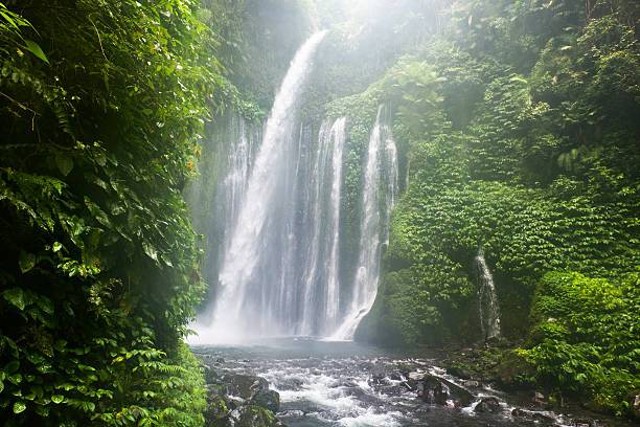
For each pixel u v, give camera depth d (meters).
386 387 7.37
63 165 2.46
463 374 8.14
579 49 12.04
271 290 16.62
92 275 2.72
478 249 11.59
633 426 6.08
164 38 3.36
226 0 18.47
